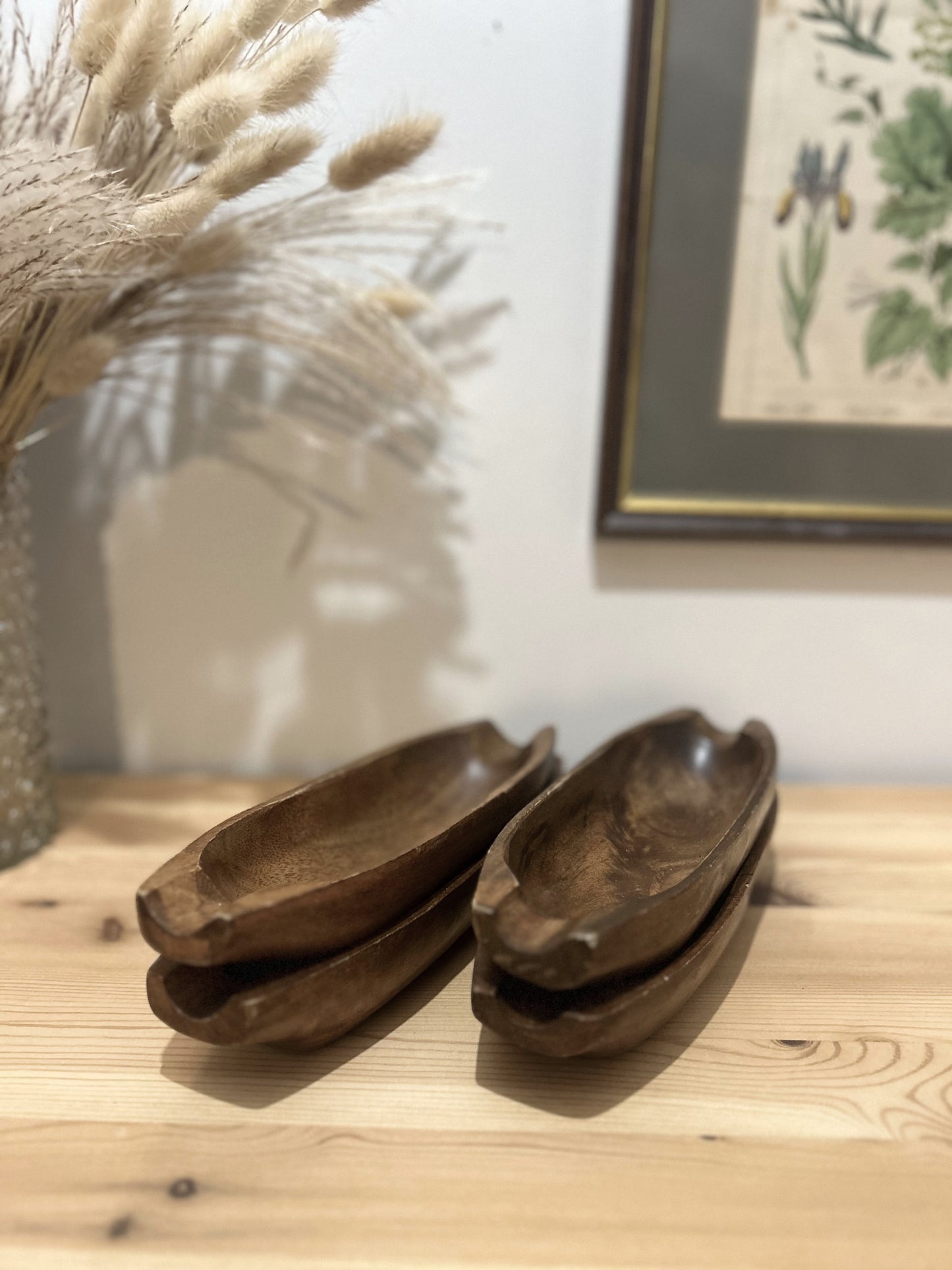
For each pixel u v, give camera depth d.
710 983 0.43
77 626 0.58
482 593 0.59
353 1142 0.35
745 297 0.54
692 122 0.51
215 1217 0.32
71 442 0.55
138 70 0.37
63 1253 0.31
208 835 0.39
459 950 0.46
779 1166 0.34
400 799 0.51
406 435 0.56
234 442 0.56
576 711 0.62
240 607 0.59
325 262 0.53
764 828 0.48
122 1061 0.38
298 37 0.39
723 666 0.61
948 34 0.50
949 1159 0.35
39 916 0.46
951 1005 0.42
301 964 0.36
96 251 0.39
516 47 0.51
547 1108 0.36
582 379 0.56
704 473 0.56
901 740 0.63
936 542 0.58
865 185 0.52
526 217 0.53
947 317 0.55
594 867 0.45
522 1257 0.31
